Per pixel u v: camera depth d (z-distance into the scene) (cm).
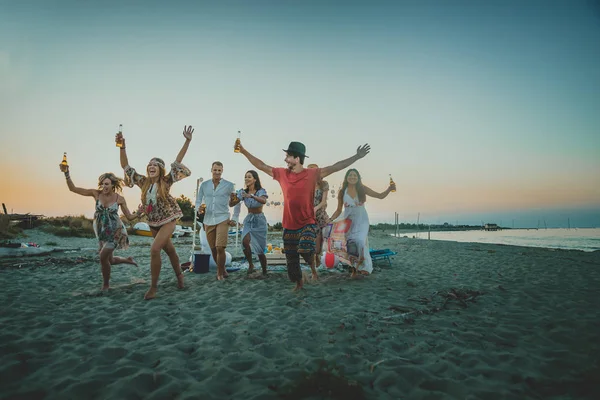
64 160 514
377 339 301
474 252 1239
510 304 420
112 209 523
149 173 492
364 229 624
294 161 471
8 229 1792
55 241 1691
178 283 541
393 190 622
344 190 636
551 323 338
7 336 301
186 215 3962
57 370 238
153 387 218
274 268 745
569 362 249
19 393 204
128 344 290
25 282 575
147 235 2277
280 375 232
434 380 224
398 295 476
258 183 658
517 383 222
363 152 448
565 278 608
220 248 621
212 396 204
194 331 327
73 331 322
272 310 399
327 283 571
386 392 211
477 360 255
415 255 1112
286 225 489
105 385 218
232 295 483
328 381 220
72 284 571
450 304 423
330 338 302
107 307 415
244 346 286
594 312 375
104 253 509
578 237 3806
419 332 318
